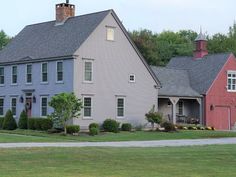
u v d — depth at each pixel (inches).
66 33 1866.4
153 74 1931.6
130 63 1867.6
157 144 1235.9
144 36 3425.2
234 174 701.3
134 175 667.4
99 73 1776.6
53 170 699.4
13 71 1969.7
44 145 1109.1
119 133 1678.2
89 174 669.3
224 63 2244.1
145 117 1892.2
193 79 2276.1
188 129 1946.4
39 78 1847.9
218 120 2196.1
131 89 1866.4
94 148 1034.1
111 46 1812.3
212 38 3799.2
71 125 1612.9
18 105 1936.5
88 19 1845.5
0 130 1740.9
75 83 1711.4
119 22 1833.2
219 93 2208.4
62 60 1758.1
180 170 729.6
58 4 1959.9
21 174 654.5
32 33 2075.5
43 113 1819.6
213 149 1070.4
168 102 2116.1
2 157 844.0
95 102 1761.8
